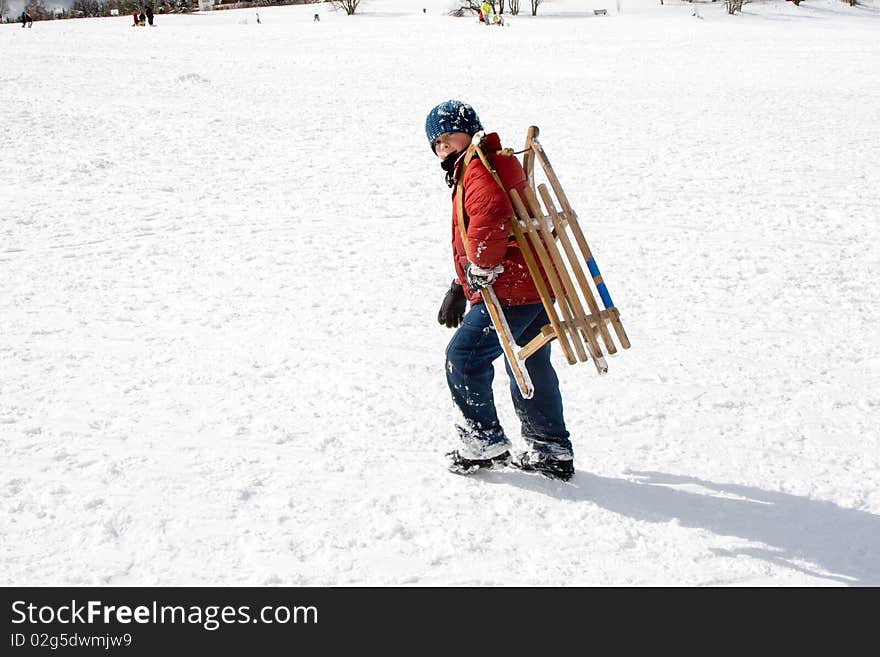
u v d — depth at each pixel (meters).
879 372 4.52
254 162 10.50
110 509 2.89
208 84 18.97
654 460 3.47
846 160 11.23
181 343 4.62
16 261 6.07
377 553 2.73
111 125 12.80
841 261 6.70
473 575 2.66
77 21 56.09
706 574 2.72
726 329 5.14
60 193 8.42
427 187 9.37
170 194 8.62
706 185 9.56
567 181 9.73
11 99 14.83
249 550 2.71
